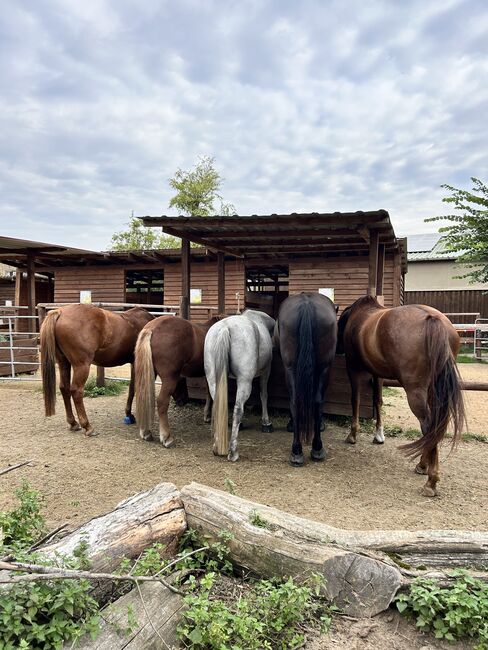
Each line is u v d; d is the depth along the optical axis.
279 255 11.56
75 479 3.70
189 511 2.44
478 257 12.70
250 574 2.23
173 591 1.89
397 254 10.51
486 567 2.10
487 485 3.69
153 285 19.42
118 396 7.25
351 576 2.04
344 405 5.48
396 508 3.21
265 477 3.80
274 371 5.79
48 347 4.79
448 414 3.16
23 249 10.36
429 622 1.92
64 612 1.68
